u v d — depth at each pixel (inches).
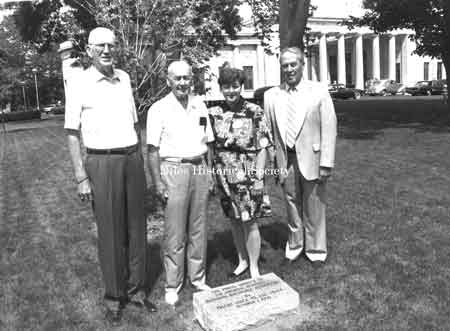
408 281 157.6
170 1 228.1
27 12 916.0
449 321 132.1
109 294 143.5
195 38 243.1
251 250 165.6
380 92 1894.7
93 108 134.4
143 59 233.3
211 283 165.9
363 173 333.1
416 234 201.9
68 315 147.3
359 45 2393.0
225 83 151.5
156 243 207.3
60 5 672.4
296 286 159.8
